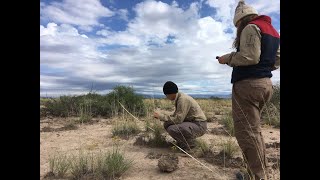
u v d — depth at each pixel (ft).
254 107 11.44
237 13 11.73
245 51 10.85
